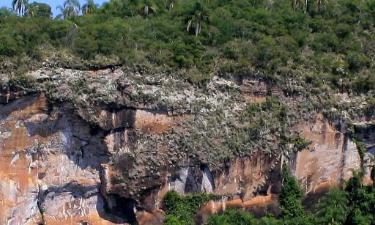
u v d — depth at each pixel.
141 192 58.44
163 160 58.53
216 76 62.91
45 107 56.34
